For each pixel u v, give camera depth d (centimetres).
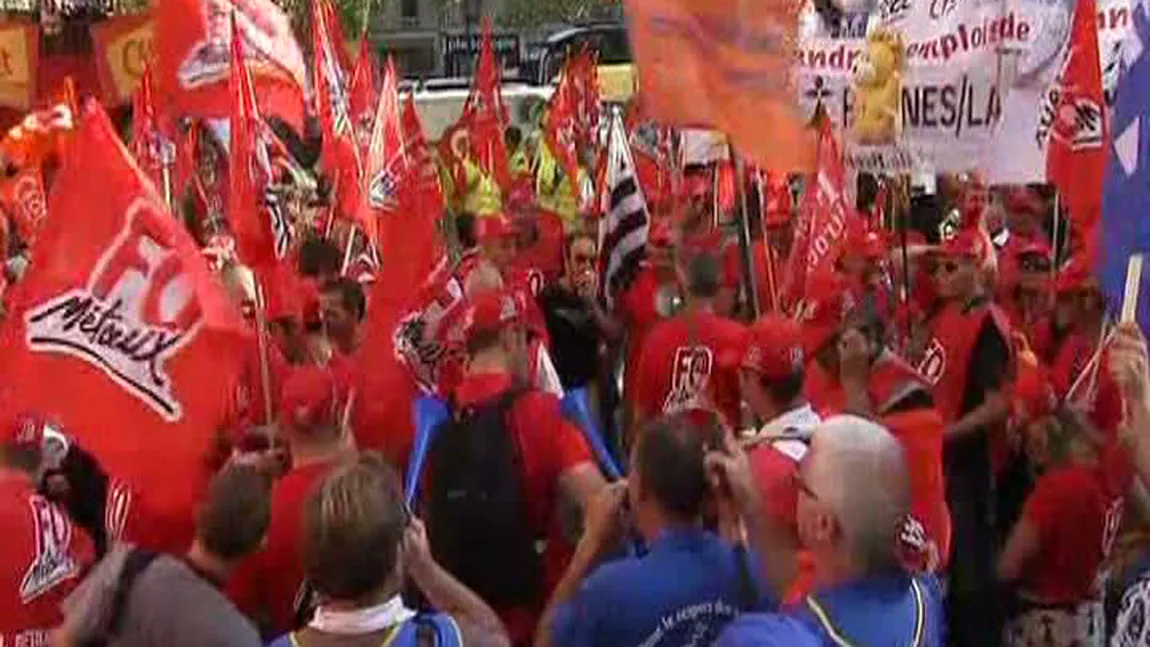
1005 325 1111
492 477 854
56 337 710
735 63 1142
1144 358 629
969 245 1157
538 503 859
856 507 539
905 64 1273
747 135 1150
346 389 865
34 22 2248
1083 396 1019
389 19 6388
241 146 1223
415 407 901
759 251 1372
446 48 6178
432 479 865
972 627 1022
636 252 1523
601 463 879
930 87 1262
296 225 1487
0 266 1288
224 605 617
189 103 1386
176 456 716
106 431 714
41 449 765
